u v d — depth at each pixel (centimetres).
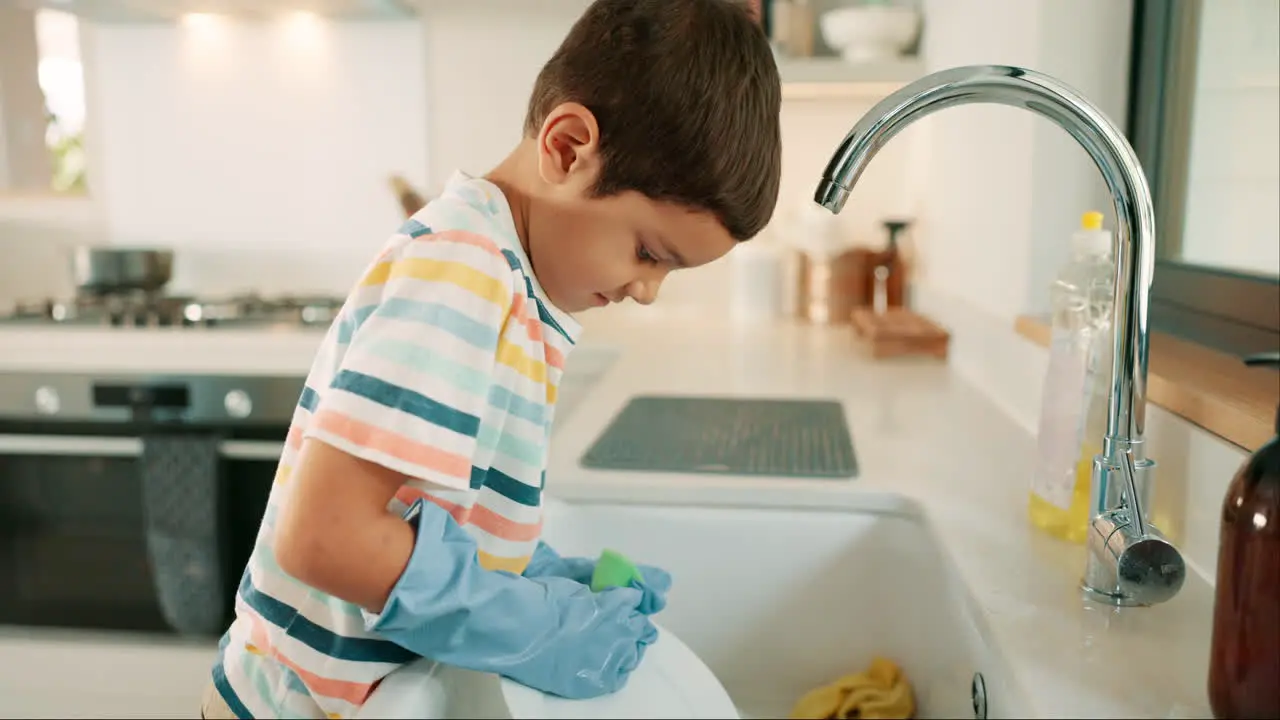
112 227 250
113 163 247
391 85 241
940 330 180
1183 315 116
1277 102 98
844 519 97
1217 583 52
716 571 100
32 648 138
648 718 61
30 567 189
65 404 196
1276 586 48
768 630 100
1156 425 87
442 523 59
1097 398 80
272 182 247
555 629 63
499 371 63
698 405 140
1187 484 81
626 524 100
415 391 55
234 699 70
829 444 115
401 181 218
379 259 63
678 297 249
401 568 56
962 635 75
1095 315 81
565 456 110
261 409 193
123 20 241
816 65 199
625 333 218
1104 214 130
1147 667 60
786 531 98
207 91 245
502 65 239
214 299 236
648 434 120
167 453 188
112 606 185
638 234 66
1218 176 114
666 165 62
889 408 138
